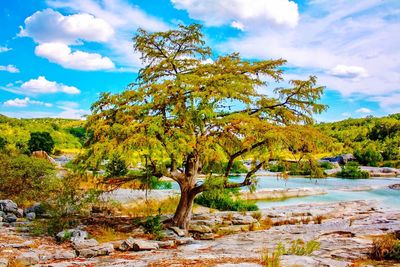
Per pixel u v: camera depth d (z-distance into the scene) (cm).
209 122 1697
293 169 1775
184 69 1881
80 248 1275
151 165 1789
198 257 1153
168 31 1794
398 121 11112
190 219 1975
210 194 1877
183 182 1819
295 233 1703
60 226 1628
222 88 1594
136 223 1825
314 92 1714
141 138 1527
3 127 9269
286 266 955
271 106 1814
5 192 2206
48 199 2028
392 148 8675
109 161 1823
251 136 1598
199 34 1811
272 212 2486
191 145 1543
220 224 2031
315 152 1714
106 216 2036
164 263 1062
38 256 1179
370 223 1891
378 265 1003
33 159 2320
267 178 5459
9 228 1614
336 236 1502
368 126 11862
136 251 1345
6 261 1075
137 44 1827
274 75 1808
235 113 1770
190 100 1608
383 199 3566
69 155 8225
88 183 2108
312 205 2844
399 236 1324
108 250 1281
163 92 1614
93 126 1681
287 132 1602
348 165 7069
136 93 1678
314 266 964
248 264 986
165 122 1659
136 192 2789
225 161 1792
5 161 2245
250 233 1783
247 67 1795
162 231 1689
